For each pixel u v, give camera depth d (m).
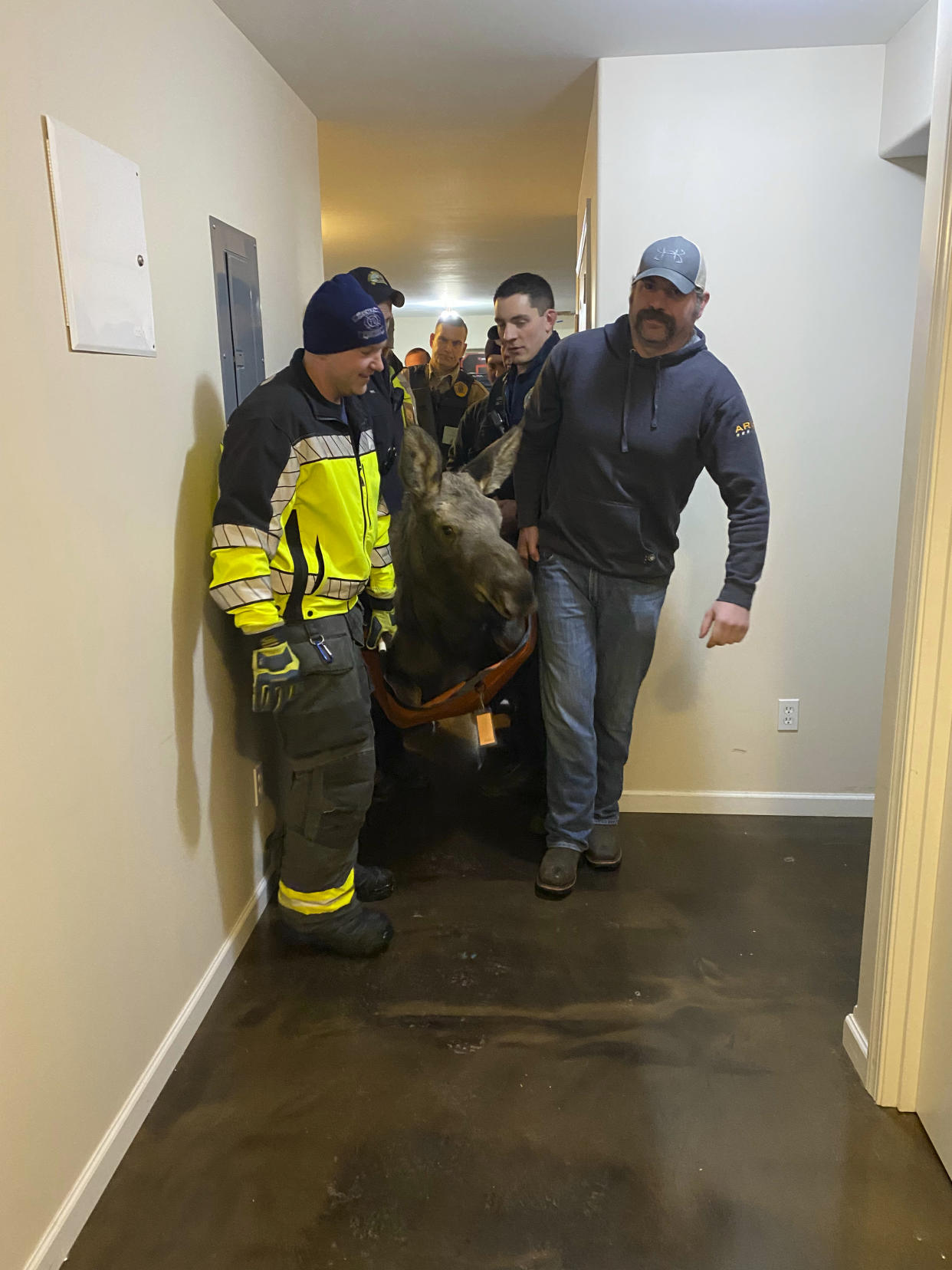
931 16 2.12
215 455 2.02
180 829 1.84
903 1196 1.51
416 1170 1.56
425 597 2.53
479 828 2.86
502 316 2.68
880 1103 1.71
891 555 2.74
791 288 2.59
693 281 2.01
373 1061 1.83
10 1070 1.26
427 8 2.14
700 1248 1.42
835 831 2.81
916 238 2.54
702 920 2.33
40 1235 1.34
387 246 5.73
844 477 2.70
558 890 2.43
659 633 2.82
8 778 1.24
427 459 2.37
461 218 4.79
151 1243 1.42
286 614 1.92
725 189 2.55
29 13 1.29
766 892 2.46
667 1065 1.82
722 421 2.18
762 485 2.19
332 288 1.77
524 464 2.45
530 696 2.89
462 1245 1.42
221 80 2.10
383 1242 1.43
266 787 2.41
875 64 2.45
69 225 1.38
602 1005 2.00
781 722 2.87
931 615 1.52
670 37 2.35
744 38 2.37
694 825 2.87
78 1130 1.45
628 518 2.29
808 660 2.82
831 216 2.54
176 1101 1.72
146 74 1.68
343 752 2.01
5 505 1.23
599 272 2.62
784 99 2.49
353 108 2.92
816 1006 2.00
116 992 1.57
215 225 2.03
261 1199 1.51
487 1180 1.54
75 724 1.41
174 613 1.79
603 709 2.53
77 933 1.43
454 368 3.84
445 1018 1.96
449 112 2.96
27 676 1.28
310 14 2.15
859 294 2.58
